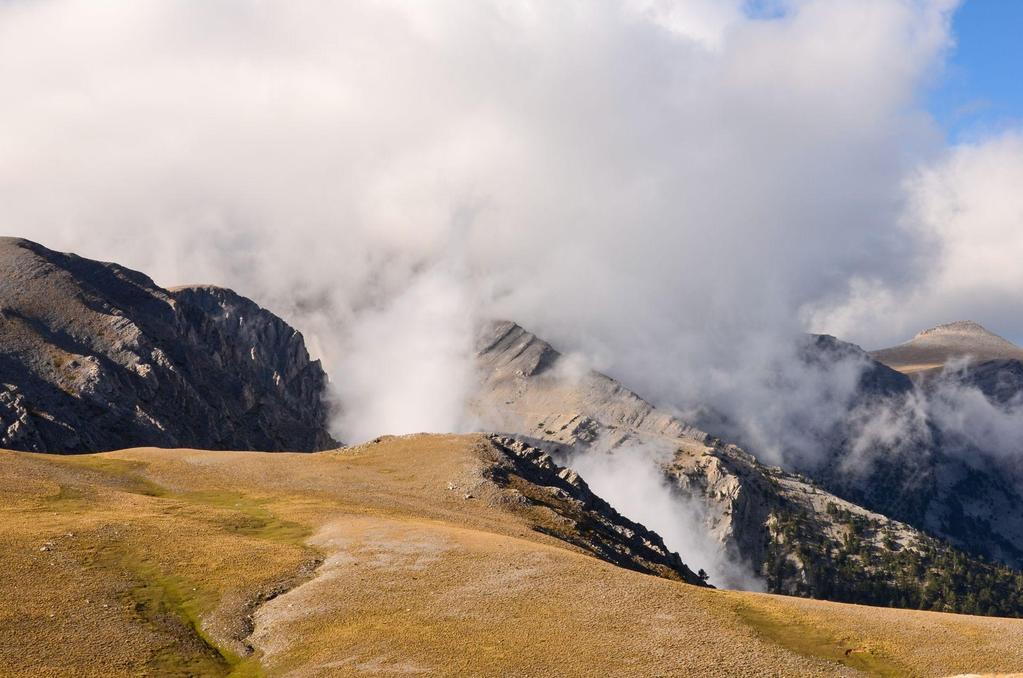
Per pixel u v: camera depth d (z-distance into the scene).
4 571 76.75
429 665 61.97
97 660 63.44
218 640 69.88
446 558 84.88
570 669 61.22
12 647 63.50
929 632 71.56
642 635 67.38
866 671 64.00
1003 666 65.00
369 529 97.00
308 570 84.25
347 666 62.69
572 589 76.50
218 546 90.00
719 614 72.75
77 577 78.06
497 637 66.44
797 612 74.94
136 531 92.31
